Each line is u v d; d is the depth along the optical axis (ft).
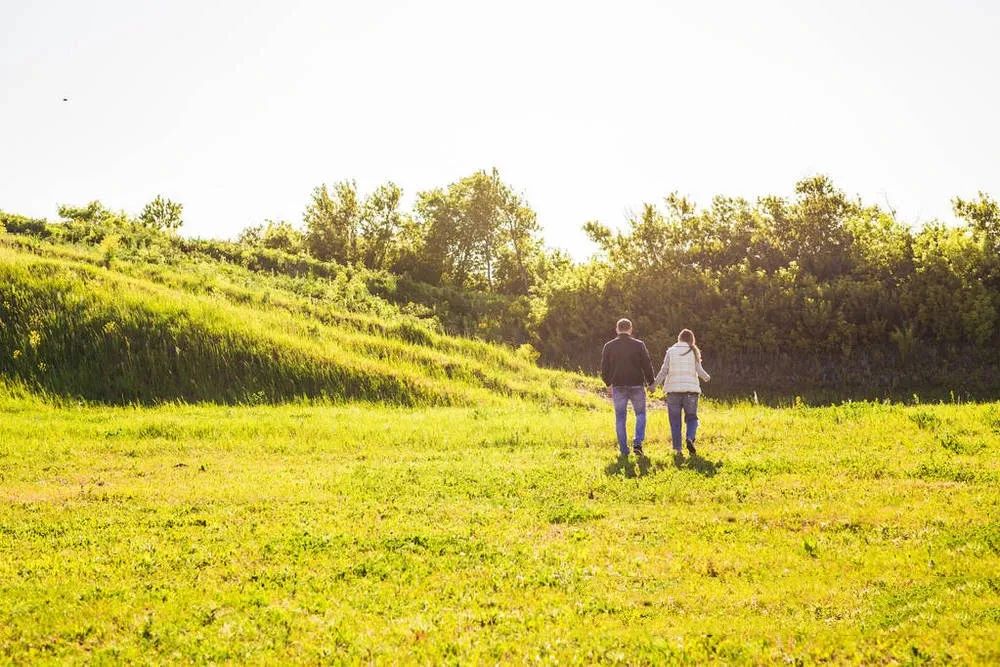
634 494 30.27
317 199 151.94
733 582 20.02
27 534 25.27
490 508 28.68
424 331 82.53
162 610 18.71
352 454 41.11
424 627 17.35
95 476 34.73
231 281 95.61
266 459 39.55
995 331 72.95
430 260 149.18
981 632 15.14
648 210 97.91
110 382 58.54
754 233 93.66
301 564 22.30
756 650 15.37
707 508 27.84
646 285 94.94
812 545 22.25
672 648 15.71
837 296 80.84
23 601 19.17
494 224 156.25
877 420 43.01
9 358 58.75
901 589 18.34
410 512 28.43
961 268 76.02
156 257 98.22
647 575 20.80
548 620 17.83
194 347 62.75
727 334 83.05
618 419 38.81
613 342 38.73
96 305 65.05
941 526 23.38
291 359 63.67
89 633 17.49
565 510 28.02
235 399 58.95
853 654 15.01
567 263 148.66
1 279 66.08
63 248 87.25
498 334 102.12
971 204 80.38
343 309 91.20
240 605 18.98
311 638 16.96
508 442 44.37
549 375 79.71
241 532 25.58
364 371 64.08
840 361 77.51
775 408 64.90
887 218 88.63
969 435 38.34
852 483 29.99
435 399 62.85
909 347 73.20
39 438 42.98
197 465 37.65
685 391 37.81
